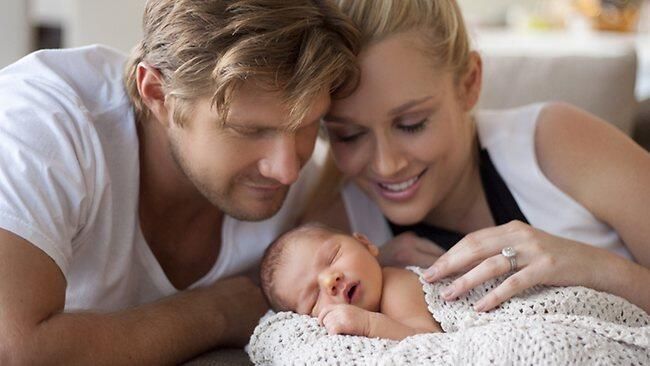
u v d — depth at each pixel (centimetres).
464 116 146
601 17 340
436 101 134
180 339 121
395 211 144
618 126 185
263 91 113
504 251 125
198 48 115
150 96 125
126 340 113
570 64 189
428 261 147
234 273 151
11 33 222
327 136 151
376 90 129
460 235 153
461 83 142
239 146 118
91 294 130
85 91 132
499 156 149
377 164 136
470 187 152
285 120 116
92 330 109
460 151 143
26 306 102
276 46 113
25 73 126
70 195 114
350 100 130
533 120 149
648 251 138
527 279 122
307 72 114
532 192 145
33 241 106
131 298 139
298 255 133
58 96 122
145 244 137
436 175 142
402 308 126
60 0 312
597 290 125
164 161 134
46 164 112
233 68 110
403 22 129
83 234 122
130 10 243
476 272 124
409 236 152
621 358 106
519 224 130
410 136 135
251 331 136
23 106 117
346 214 168
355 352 111
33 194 109
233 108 114
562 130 145
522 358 103
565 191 144
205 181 124
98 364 108
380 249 152
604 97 185
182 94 117
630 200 137
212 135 118
